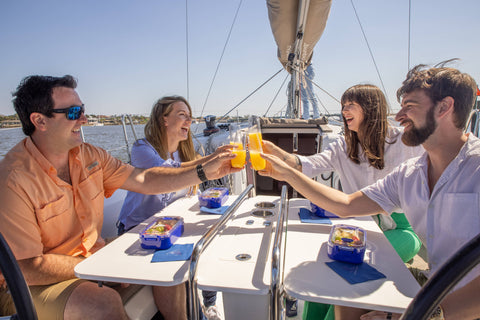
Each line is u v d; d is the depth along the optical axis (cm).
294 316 188
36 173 130
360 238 122
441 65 123
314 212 167
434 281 57
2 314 133
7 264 69
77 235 148
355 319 126
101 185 163
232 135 170
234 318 138
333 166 220
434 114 115
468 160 114
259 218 165
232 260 118
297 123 314
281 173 153
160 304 160
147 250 129
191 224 158
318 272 109
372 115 191
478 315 95
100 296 124
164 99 227
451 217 117
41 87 127
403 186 143
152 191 177
